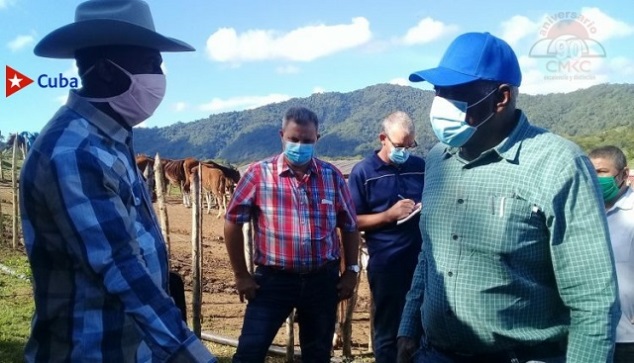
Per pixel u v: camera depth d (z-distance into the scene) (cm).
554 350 261
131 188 232
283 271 423
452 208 269
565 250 240
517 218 249
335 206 445
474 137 266
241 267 430
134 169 244
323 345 439
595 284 235
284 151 428
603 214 239
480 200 259
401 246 498
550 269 254
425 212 285
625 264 382
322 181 438
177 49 255
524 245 250
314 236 426
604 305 234
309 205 427
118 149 234
